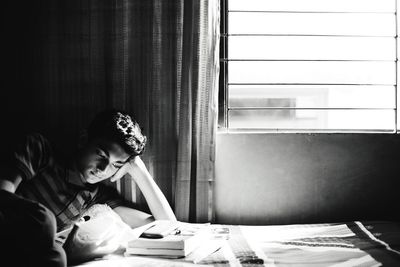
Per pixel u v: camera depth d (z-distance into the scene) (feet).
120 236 4.99
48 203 5.18
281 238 5.59
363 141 6.89
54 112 6.51
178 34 6.48
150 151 6.48
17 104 6.57
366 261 4.49
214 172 6.58
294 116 9.69
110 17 6.45
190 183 6.52
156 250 4.65
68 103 6.50
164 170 6.54
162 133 6.51
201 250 4.84
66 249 4.31
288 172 6.86
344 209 6.92
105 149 5.19
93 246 4.50
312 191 6.88
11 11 6.54
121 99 6.40
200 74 6.40
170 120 6.52
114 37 6.41
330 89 9.39
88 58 6.48
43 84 6.53
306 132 6.90
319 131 7.00
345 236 5.64
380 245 5.14
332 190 6.90
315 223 6.89
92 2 6.43
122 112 5.63
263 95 9.65
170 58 6.47
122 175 6.01
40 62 6.53
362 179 6.91
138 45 6.42
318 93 9.45
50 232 3.81
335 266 4.34
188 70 6.36
